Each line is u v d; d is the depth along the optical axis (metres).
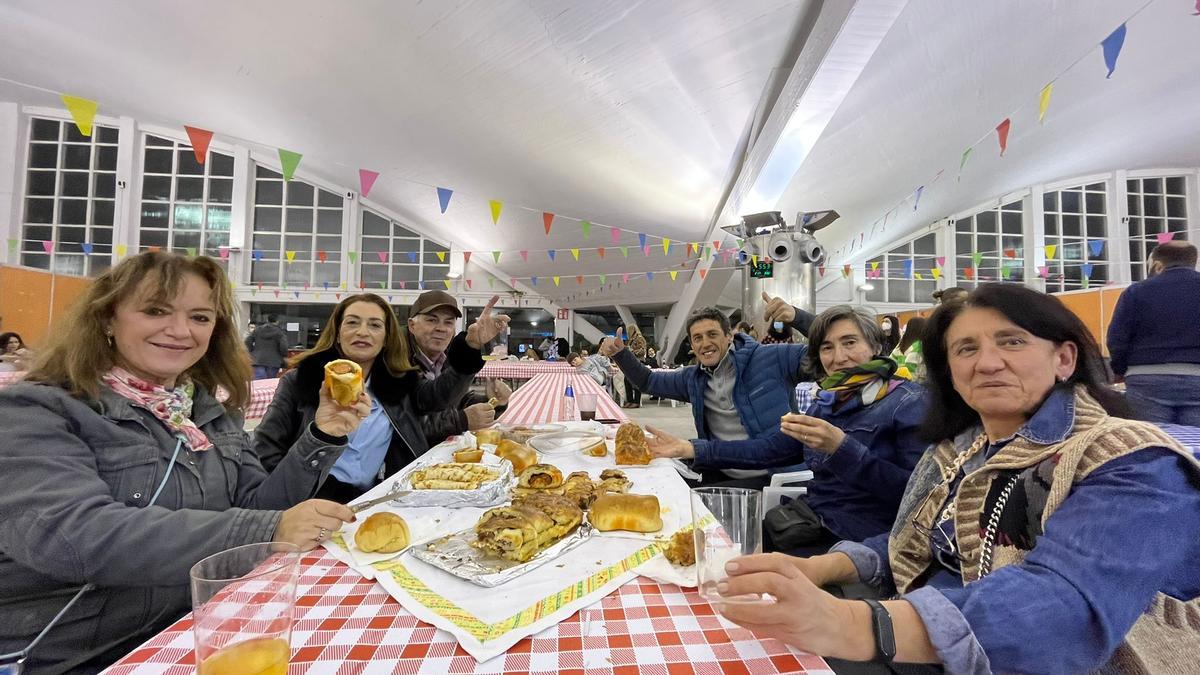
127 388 0.93
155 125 11.46
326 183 12.29
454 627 0.60
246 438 1.24
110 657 0.83
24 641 0.78
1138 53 4.16
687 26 3.69
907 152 5.25
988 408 0.78
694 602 0.69
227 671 0.47
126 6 5.35
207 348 1.15
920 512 0.93
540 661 0.55
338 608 0.66
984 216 10.48
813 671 0.53
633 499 0.97
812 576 0.91
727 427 2.49
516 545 0.79
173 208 11.77
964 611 0.51
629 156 6.27
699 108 4.87
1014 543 0.70
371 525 0.85
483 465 1.29
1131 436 0.62
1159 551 0.54
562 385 4.36
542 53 4.52
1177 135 7.72
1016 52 3.74
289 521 0.83
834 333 1.76
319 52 5.66
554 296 13.52
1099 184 9.80
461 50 4.85
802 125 3.56
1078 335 0.75
